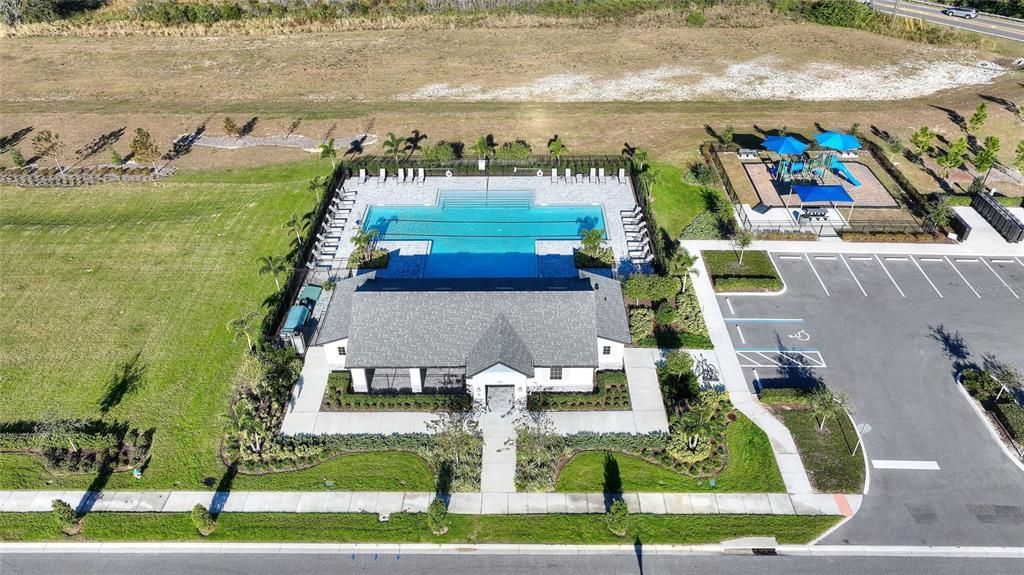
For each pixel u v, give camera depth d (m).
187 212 64.25
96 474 40.12
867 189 66.75
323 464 40.59
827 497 38.25
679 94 87.31
